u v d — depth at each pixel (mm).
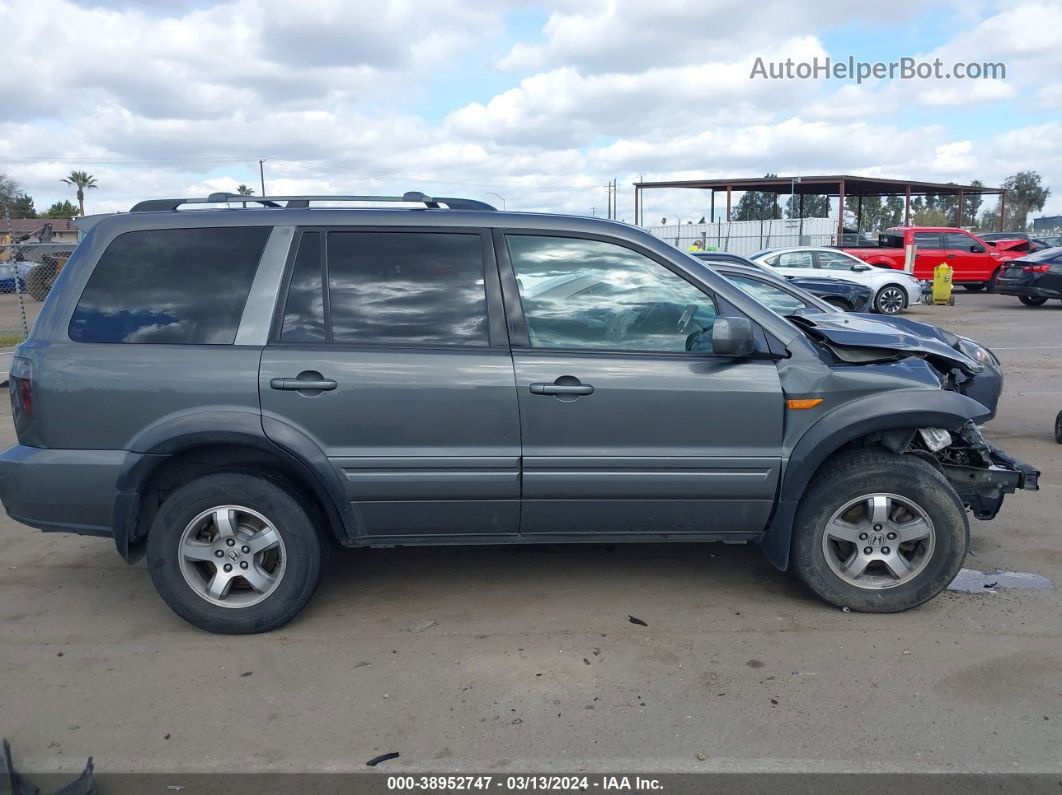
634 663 3787
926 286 21938
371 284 4023
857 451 4188
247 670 3789
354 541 4121
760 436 4016
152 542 4020
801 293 7613
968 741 3162
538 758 3107
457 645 3986
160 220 4090
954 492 4070
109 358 3908
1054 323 17422
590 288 4078
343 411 3900
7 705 3521
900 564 4156
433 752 3158
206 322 3977
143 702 3535
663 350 4043
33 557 5227
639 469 3992
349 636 4098
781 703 3438
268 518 4004
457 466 3949
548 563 4984
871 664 3736
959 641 3932
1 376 12320
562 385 3922
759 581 4676
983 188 41625
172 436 3852
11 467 3955
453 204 4355
